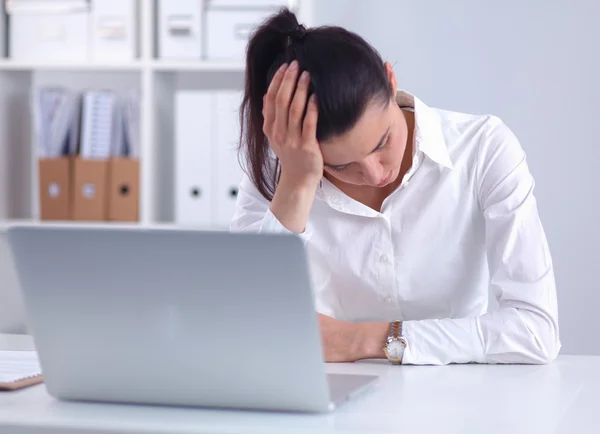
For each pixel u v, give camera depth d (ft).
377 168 4.37
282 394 3.10
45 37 9.74
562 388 3.67
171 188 10.48
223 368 3.12
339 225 5.37
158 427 2.94
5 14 9.87
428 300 5.42
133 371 3.23
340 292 5.52
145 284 3.09
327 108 4.15
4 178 10.23
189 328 3.10
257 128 4.90
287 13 4.53
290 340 3.00
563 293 9.82
